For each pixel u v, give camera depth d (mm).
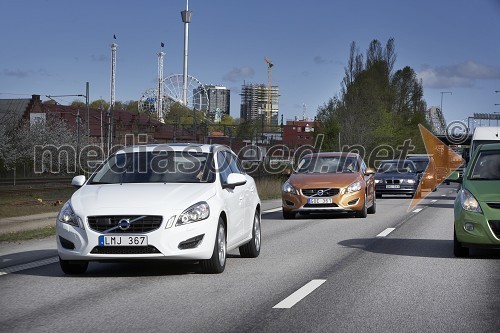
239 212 11805
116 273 10852
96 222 10125
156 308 8109
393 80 100688
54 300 8664
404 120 101062
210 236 10328
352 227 18906
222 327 7129
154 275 10602
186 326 7180
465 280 10047
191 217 10219
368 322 7340
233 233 11445
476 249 13898
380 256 12758
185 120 127562
